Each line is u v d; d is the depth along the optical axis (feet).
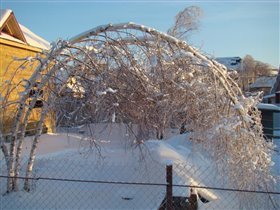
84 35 19.60
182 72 19.48
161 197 19.01
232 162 18.47
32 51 51.21
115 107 18.94
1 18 47.39
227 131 18.40
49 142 37.93
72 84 19.79
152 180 21.27
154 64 19.81
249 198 18.12
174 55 19.42
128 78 19.17
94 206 18.86
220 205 19.03
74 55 20.02
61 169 25.03
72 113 19.71
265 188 18.61
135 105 19.42
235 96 19.60
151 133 20.99
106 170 24.11
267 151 20.07
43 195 20.11
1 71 43.24
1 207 18.44
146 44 19.70
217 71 19.29
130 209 18.44
